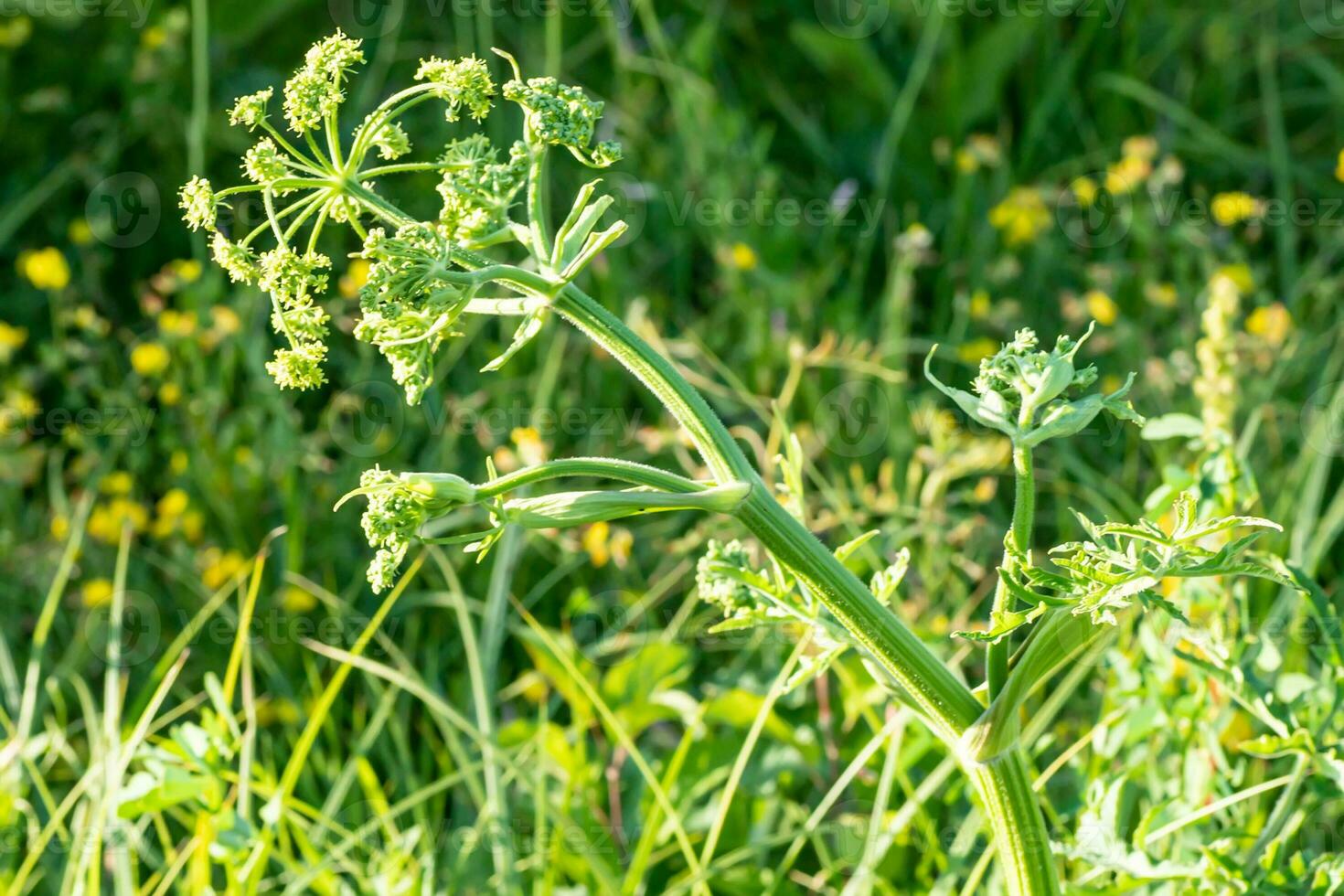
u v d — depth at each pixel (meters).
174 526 3.17
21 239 4.27
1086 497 3.21
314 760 2.77
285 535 3.01
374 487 1.20
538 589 2.88
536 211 1.23
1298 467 2.86
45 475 3.56
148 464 3.49
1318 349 3.48
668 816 2.10
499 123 4.21
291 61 4.52
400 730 2.61
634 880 2.11
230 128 4.25
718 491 1.24
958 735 1.32
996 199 4.23
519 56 4.52
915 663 1.30
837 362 3.02
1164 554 1.21
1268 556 1.73
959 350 3.60
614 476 1.25
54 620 3.08
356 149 1.21
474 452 3.43
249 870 1.92
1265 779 2.23
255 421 3.30
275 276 1.20
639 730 2.55
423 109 4.35
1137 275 3.90
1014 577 1.25
